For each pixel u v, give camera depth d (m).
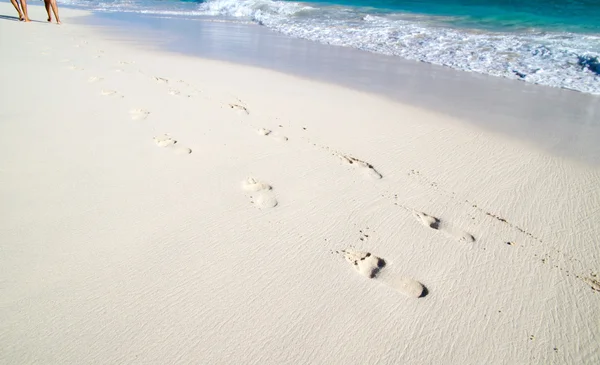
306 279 1.97
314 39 8.40
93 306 1.71
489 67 6.20
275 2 13.37
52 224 2.17
